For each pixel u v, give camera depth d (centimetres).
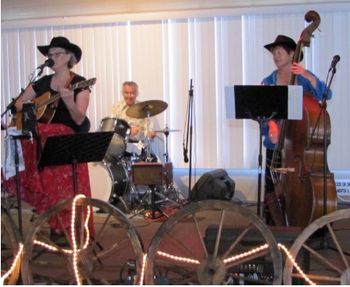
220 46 507
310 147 313
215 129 512
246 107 274
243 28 500
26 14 552
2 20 556
